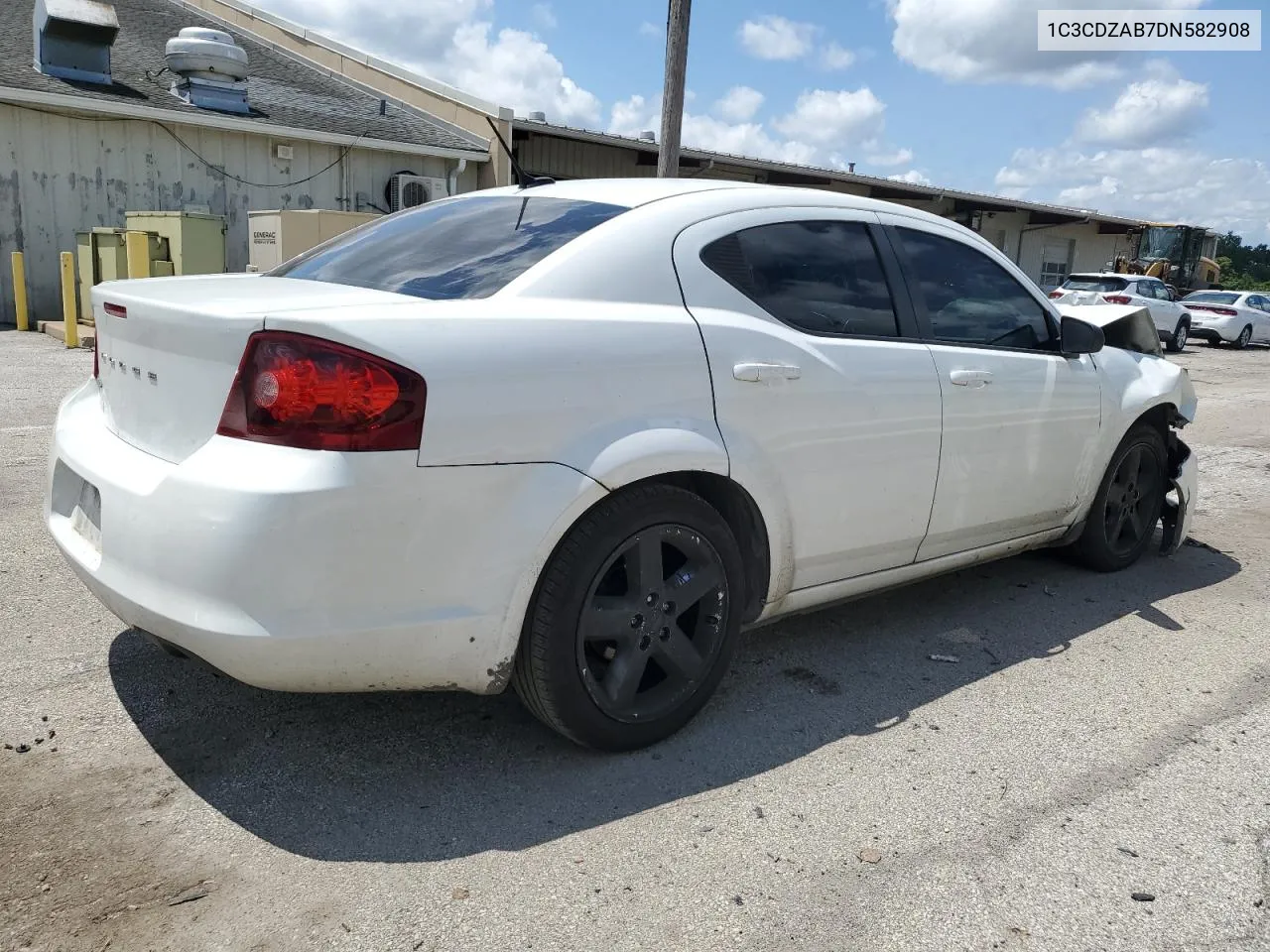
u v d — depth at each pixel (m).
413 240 3.20
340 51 20.22
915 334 3.52
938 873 2.36
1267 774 2.87
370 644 2.33
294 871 2.29
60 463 2.94
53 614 3.70
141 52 16.61
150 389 2.55
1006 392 3.74
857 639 3.84
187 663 3.33
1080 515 4.38
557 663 2.61
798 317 3.16
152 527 2.33
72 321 11.45
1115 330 4.77
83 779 2.63
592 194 3.16
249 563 2.21
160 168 14.72
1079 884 2.33
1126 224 31.72
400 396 2.28
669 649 2.87
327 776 2.70
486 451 2.40
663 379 2.74
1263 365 18.20
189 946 2.03
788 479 3.05
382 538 2.29
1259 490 6.78
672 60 9.45
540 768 2.78
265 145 15.77
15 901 2.14
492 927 2.12
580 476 2.53
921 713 3.21
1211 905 2.27
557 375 2.53
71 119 13.77
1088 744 3.03
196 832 2.42
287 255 11.41
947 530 3.64
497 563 2.44
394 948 2.05
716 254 3.03
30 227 13.68
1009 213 28.97
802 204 3.35
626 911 2.19
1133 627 4.04
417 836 2.44
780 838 2.48
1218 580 4.70
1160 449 4.74
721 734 3.02
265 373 2.25
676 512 2.78
